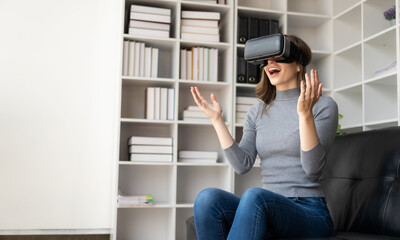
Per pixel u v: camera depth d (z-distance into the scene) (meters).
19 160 3.27
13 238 3.23
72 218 3.33
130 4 3.28
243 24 3.35
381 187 1.74
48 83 3.36
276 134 1.72
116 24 3.50
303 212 1.49
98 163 3.40
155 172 3.40
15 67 3.31
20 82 3.31
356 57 3.53
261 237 1.37
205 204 1.54
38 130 3.31
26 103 3.31
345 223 1.86
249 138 1.86
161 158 3.12
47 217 3.29
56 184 3.32
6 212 3.22
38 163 3.30
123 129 3.37
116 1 3.51
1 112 3.26
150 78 3.12
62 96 3.37
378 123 2.83
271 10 3.41
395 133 1.81
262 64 1.76
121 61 3.09
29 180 3.27
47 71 3.36
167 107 3.19
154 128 3.42
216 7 3.32
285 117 1.74
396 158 1.74
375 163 1.82
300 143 1.53
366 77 3.06
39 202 3.28
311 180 1.62
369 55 3.08
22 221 3.24
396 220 1.62
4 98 3.28
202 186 3.46
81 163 3.37
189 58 3.28
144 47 3.19
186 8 3.35
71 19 3.43
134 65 3.15
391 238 1.53
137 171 3.36
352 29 3.55
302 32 3.76
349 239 1.54
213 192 1.56
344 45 3.54
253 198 1.39
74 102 3.39
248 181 3.52
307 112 1.47
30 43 3.35
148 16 3.17
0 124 3.26
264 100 1.86
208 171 3.48
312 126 1.48
